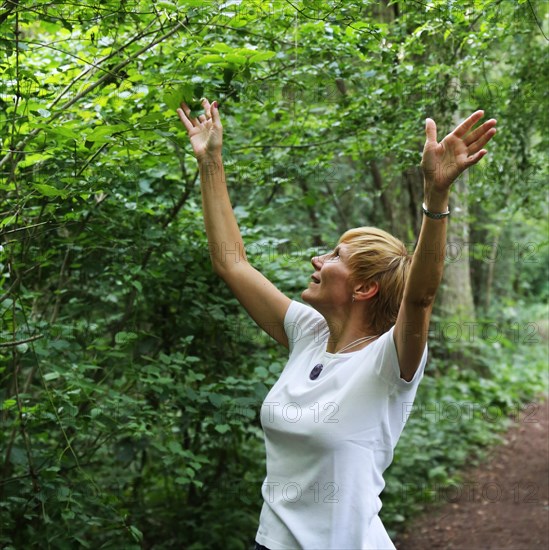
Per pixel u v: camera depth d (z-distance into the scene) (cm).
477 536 509
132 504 449
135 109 312
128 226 363
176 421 382
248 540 443
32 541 310
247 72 288
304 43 345
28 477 312
